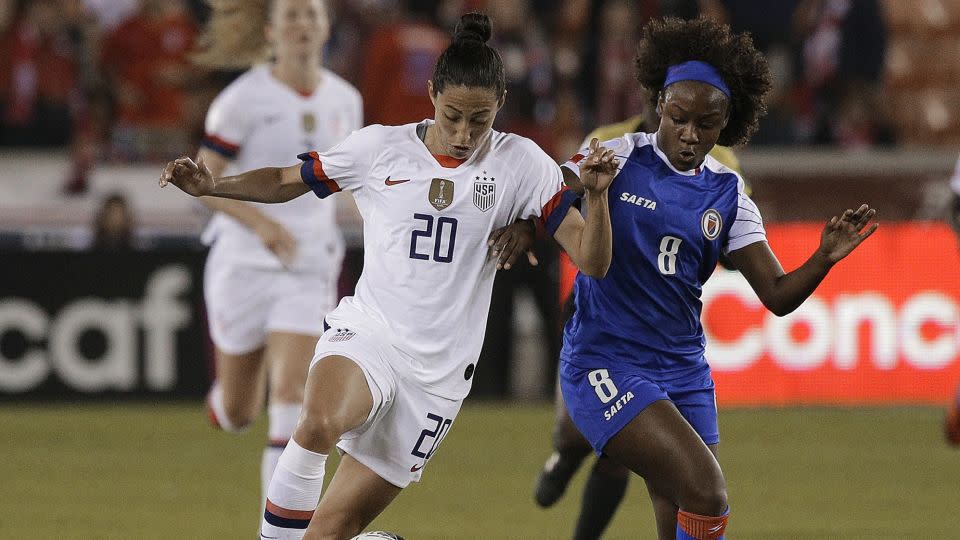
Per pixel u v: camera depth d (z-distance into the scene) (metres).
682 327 16.50
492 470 29.66
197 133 44.34
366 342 15.59
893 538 23.36
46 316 37.41
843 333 37.56
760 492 27.42
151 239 41.53
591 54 45.28
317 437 15.27
